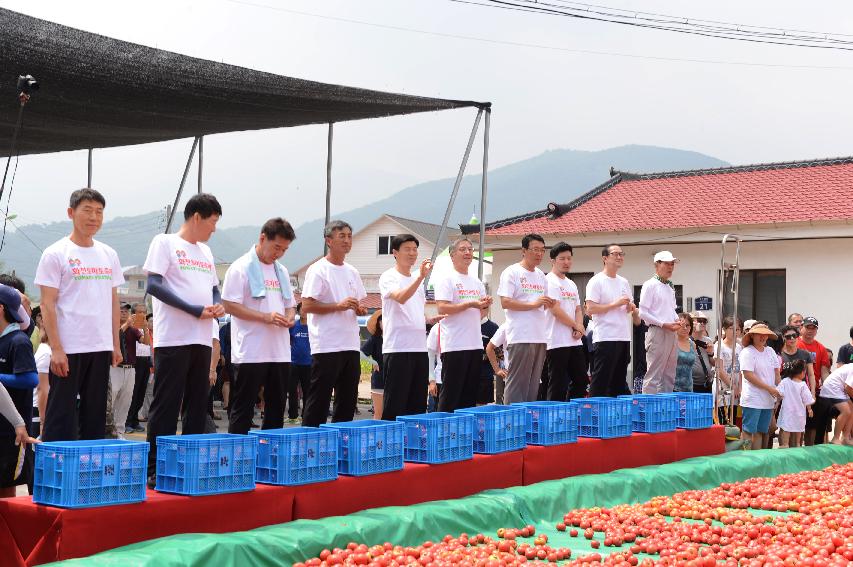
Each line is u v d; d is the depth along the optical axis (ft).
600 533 22.04
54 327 17.56
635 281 65.92
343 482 20.08
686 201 69.26
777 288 61.41
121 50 27.43
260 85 31.50
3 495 18.31
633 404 29.32
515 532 21.27
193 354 19.40
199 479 17.35
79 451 15.64
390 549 18.45
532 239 28.86
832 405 35.86
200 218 19.75
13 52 25.82
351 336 23.50
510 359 28.63
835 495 26.63
